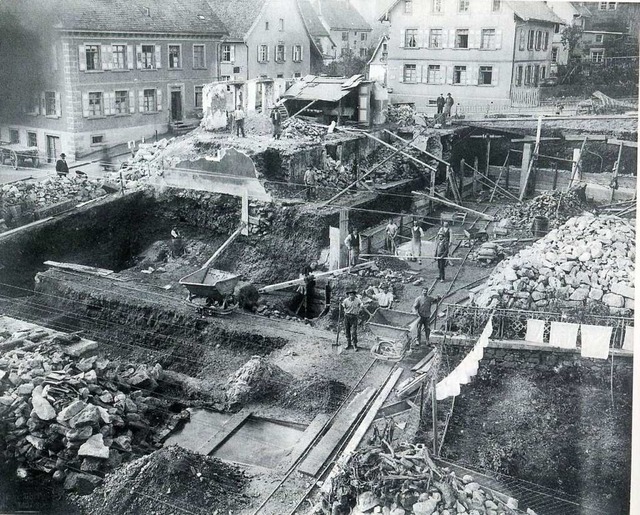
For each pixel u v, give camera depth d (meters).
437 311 13.94
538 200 17.72
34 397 11.61
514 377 12.08
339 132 20.88
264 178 18.72
